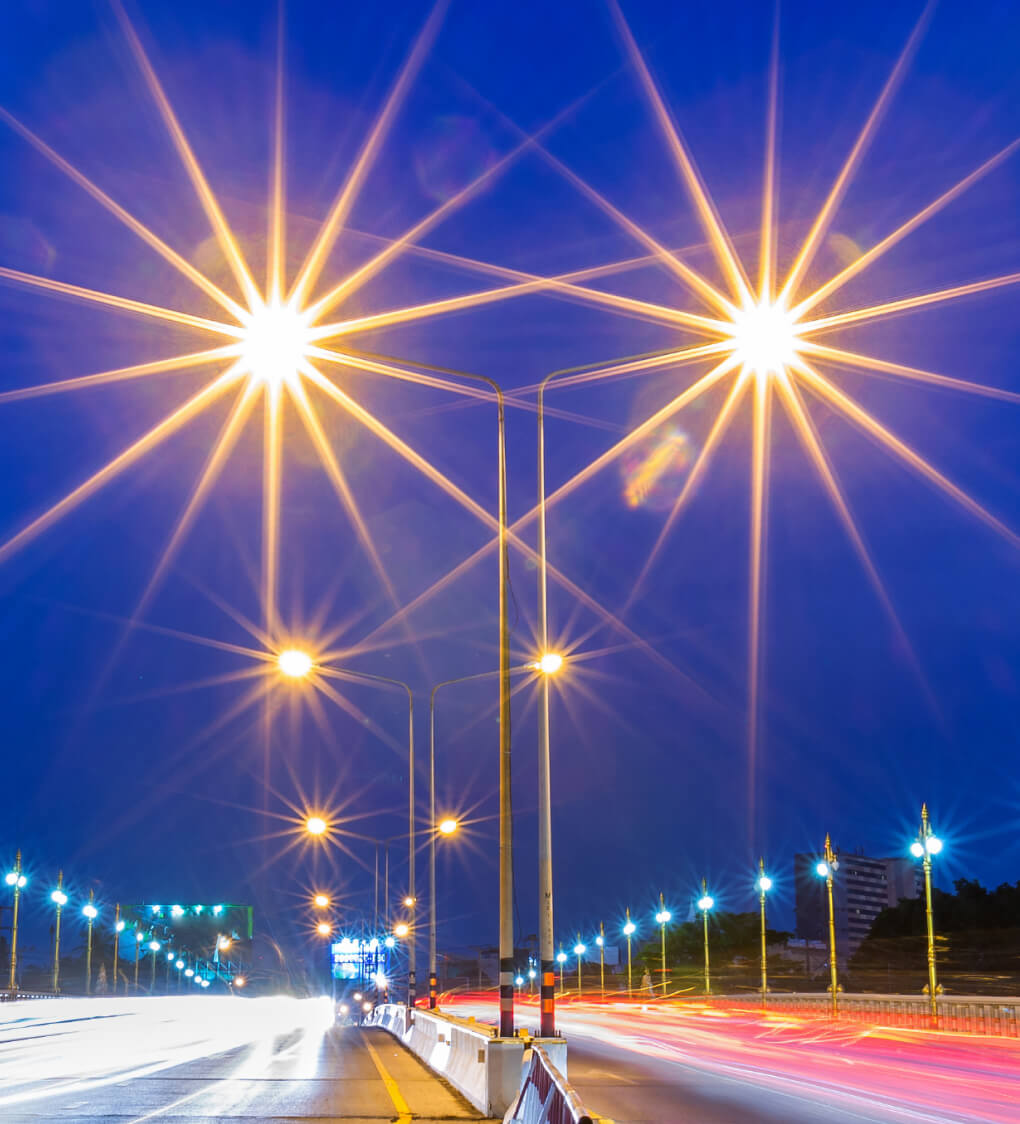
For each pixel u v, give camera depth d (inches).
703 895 3415.4
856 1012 2369.6
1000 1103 816.3
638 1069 1155.9
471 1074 732.0
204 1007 3316.9
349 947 3678.6
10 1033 1724.9
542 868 725.3
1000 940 3572.8
